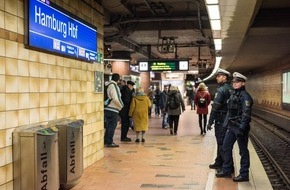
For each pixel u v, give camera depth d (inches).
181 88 1643.7
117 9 521.0
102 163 334.3
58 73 258.8
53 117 249.9
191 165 329.1
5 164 191.8
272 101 1001.5
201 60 1193.4
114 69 844.6
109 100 422.3
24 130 196.9
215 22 419.8
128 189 252.1
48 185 202.4
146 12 574.2
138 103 466.0
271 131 768.3
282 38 609.9
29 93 217.9
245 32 490.0
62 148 235.3
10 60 199.0
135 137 519.5
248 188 255.9
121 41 705.0
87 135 316.8
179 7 546.6
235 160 354.0
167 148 421.4
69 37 274.1
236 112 279.6
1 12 191.3
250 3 331.6
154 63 799.7
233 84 278.8
